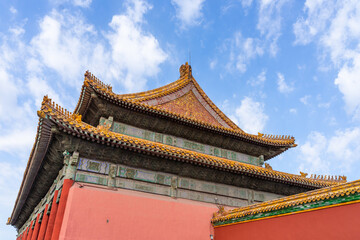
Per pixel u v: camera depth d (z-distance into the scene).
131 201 18.06
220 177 22.38
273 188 24.19
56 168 20.27
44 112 15.14
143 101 24.45
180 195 20.47
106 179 18.20
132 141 18.03
